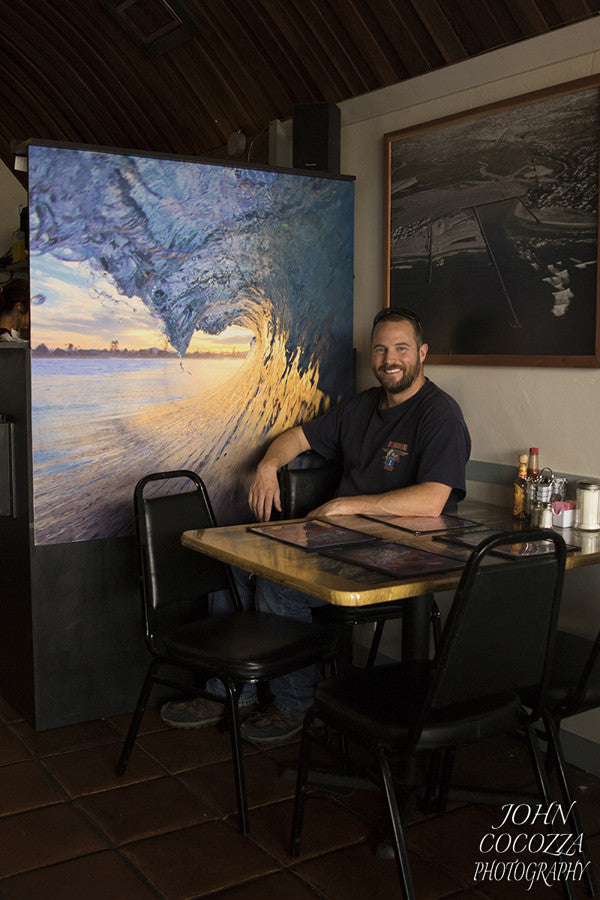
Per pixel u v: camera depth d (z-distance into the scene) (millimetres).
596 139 2967
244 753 3176
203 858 2502
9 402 3389
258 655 2695
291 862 2494
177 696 3635
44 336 3244
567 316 3123
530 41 3164
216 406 3678
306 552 2586
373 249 4000
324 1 3742
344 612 3174
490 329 3432
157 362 3502
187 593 3141
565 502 2949
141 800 2820
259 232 3717
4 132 6512
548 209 3154
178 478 3617
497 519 3105
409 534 2826
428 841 2621
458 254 3533
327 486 3727
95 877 2398
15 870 2422
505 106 3266
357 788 2898
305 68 4094
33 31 5234
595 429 3080
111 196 3326
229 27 4188
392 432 3439
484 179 3393
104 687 3482
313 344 3951
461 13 3338
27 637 3359
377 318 3459
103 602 3451
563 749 3189
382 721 2225
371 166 3961
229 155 4629
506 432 3438
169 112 4992
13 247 6324
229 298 3664
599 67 2965
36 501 3275
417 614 2758
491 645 2166
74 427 3336
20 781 2939
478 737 2242
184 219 3504
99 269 3330
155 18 4430
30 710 3383
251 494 3537
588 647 2799
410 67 3660
